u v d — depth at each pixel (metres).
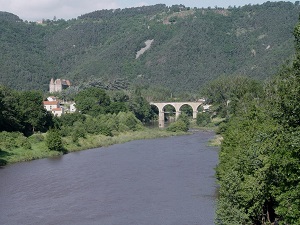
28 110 142.75
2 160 106.56
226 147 70.50
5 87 143.88
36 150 120.00
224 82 172.38
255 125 59.84
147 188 80.19
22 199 73.75
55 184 84.25
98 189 80.12
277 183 46.03
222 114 169.38
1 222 62.03
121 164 104.62
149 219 62.53
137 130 178.12
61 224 61.06
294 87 44.81
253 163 48.47
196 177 88.25
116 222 61.56
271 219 51.94
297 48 52.75
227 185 50.28
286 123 43.84
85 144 136.38
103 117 179.25
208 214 64.06
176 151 124.75
